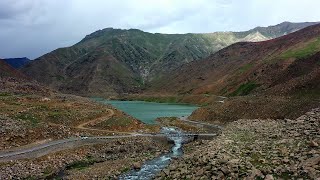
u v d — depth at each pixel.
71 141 76.06
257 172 28.22
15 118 90.31
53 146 70.38
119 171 54.81
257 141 43.62
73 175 53.59
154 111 188.38
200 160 36.38
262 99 117.50
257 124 68.50
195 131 105.62
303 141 37.25
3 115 90.56
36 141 74.25
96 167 59.59
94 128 97.88
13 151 64.62
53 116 99.00
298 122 50.00
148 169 56.50
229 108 125.88
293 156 31.75
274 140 41.97
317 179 23.66
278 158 32.16
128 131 100.44
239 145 42.72
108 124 101.56
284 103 104.56
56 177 54.72
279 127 52.97
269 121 76.12
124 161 63.81
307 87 108.69
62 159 66.44
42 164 62.00
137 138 88.56
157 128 106.69
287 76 180.50
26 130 76.12
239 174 29.38
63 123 97.00
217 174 30.83
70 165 63.66
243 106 120.56
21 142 71.44
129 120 106.75
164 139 92.56
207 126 116.00
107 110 123.25
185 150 76.38
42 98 125.81
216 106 135.50
